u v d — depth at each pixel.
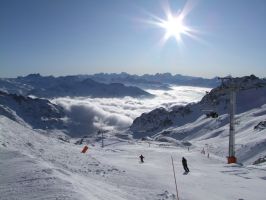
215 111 40.91
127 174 24.22
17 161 17.16
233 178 25.50
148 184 20.55
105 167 26.16
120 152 60.25
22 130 34.94
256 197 18.84
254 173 29.20
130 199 14.58
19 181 12.70
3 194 11.00
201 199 17.53
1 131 28.53
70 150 33.62
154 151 65.25
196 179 24.45
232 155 44.59
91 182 16.38
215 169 32.34
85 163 26.47
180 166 35.59
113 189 16.23
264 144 102.00
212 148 119.88
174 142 130.62
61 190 11.04
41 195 10.59
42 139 34.88
